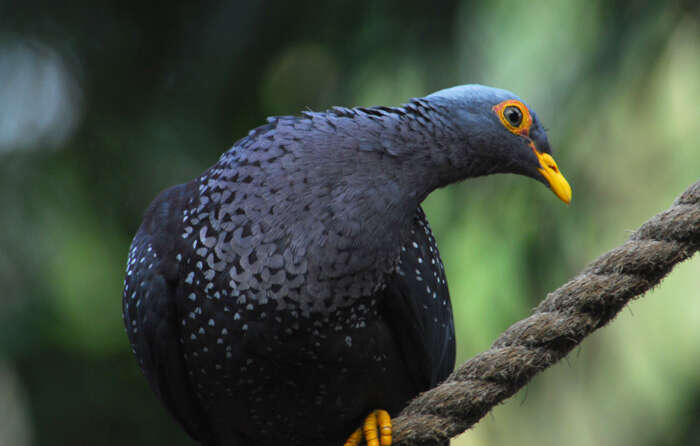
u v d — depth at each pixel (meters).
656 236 5.18
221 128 14.34
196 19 14.53
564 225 10.73
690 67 10.98
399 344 6.47
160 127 14.42
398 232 5.96
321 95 13.27
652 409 11.69
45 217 14.42
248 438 6.84
